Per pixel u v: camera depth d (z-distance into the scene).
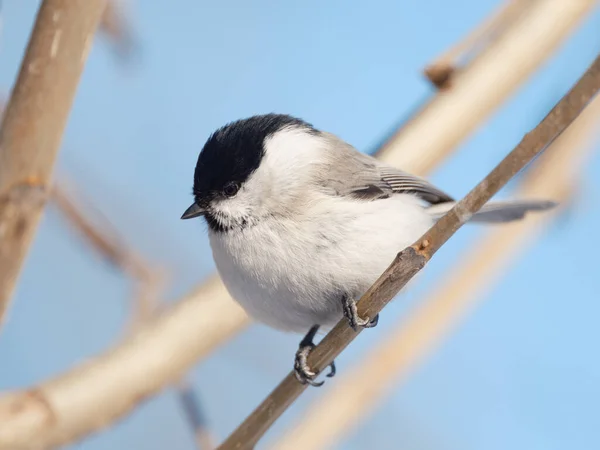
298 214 1.96
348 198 1.96
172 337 1.94
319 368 1.93
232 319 1.95
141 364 1.93
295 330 1.98
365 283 1.96
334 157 1.97
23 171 1.89
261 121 1.97
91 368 1.93
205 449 1.96
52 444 1.92
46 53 1.89
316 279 1.96
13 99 1.89
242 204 1.96
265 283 1.96
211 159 1.96
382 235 1.96
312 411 1.96
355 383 1.96
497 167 1.89
